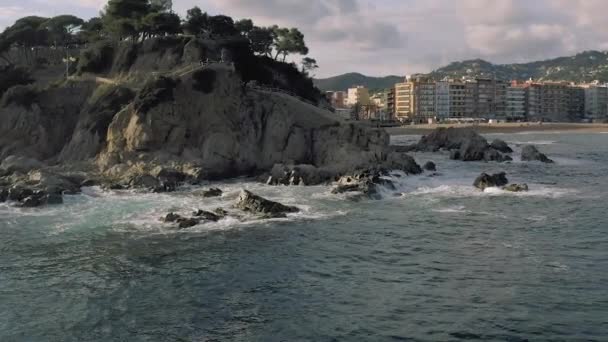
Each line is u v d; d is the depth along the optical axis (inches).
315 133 3221.0
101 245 1574.8
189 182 2628.0
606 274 1302.9
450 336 1002.1
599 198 2281.0
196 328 1039.6
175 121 2869.1
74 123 3341.5
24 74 3811.5
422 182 2716.5
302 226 1792.6
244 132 3036.4
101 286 1250.6
